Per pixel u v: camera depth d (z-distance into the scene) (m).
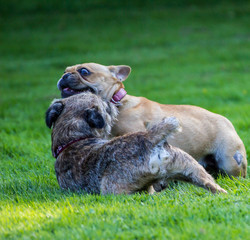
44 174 11.08
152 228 6.25
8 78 36.25
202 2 61.22
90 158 8.30
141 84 31.55
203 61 39.06
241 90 27.22
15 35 53.59
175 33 50.00
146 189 8.34
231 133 11.27
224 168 11.14
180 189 9.12
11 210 7.88
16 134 17.75
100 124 8.70
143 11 59.88
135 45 46.34
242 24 51.34
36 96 28.47
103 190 8.09
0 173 11.44
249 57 39.19
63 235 6.20
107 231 6.18
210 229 6.04
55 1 65.12
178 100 25.27
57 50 46.12
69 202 7.92
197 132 11.04
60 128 8.98
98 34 51.53
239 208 6.95
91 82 11.08
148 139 7.86
